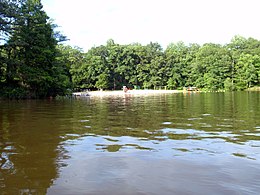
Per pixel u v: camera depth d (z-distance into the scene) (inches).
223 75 2566.4
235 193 140.3
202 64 2672.2
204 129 329.1
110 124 380.8
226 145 243.0
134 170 178.1
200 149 229.5
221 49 2817.4
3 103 923.4
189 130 323.6
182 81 2851.9
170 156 208.8
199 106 693.3
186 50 3253.0
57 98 1317.7
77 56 2874.0
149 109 624.4
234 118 431.2
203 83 2640.3
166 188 148.4
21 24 1143.6
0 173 176.1
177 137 282.4
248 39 3289.9
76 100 1114.1
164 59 2851.9
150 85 2859.3
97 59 2716.5
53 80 1326.3
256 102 826.2
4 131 327.6
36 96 1311.5
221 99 1035.3
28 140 274.2
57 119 444.1
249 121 394.6
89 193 143.9
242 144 246.2
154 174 170.1
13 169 183.3
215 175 166.4
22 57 1273.4
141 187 150.4
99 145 249.1
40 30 1272.1
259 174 166.7
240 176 163.9
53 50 1353.3
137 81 2957.7
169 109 616.4
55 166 188.9
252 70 2495.1
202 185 151.5
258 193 139.8
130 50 2874.0
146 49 3056.1
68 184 156.5
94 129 338.6
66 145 250.5
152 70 2827.3
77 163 195.0
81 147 242.2
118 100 1084.5
